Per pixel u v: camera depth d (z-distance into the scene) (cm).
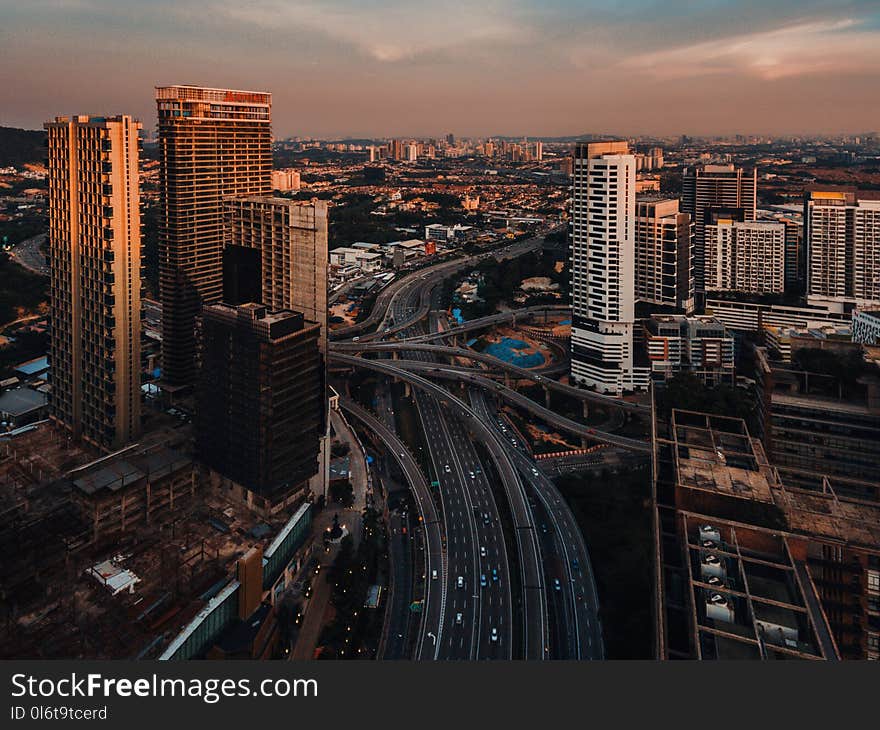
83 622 16425
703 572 12756
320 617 19988
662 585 13425
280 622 19275
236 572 18362
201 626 16938
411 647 18788
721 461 16950
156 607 16988
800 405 19488
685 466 16562
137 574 18575
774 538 13700
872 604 13062
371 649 18812
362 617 19662
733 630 11481
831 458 19312
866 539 13462
